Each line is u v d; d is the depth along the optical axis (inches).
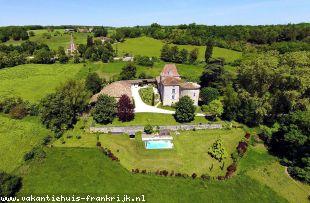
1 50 6850.4
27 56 6742.1
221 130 3085.6
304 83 2987.2
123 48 7303.2
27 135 2891.2
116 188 2129.7
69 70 5511.8
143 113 3363.7
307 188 2305.6
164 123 3142.2
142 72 5137.8
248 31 7815.0
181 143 2795.3
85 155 2517.2
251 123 3257.9
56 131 2891.2
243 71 3462.1
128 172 2316.7
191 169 2404.0
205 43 7347.4
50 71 5467.5
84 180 2193.7
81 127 3019.2
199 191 2153.1
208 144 2795.3
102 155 2524.6
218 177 2295.8
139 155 2568.9
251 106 3198.8
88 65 5915.4
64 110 2962.6
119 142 2765.7
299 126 2571.4
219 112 3179.1
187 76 4923.7
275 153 2768.2
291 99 3088.1
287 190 2276.1
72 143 2721.5
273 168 2524.6
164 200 2046.0
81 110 3353.8
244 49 6840.6
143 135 2898.6
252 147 2839.6
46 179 2190.0
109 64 5935.0
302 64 3216.0
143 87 4392.2
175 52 6151.6
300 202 2165.4
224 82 4023.1
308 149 2487.7
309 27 7485.2
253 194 2183.8
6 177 2004.2
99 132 2925.7
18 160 2442.2
